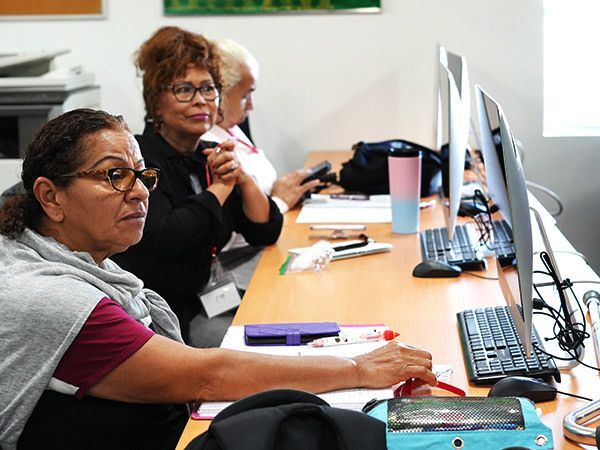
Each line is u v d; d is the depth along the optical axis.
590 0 4.42
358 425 1.28
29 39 4.43
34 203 1.64
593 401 1.45
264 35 4.40
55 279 1.55
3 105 3.67
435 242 2.60
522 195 1.50
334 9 4.35
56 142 1.60
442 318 2.01
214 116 2.71
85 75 4.00
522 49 4.34
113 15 4.38
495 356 1.70
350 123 4.46
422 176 3.35
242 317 2.06
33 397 1.51
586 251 4.50
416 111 4.42
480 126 2.28
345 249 2.60
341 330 1.90
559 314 1.75
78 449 1.57
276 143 4.51
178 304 2.62
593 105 4.49
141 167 1.69
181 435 1.59
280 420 1.25
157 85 2.62
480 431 1.31
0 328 1.51
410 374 1.62
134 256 2.52
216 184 2.62
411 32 4.36
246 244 3.21
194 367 1.56
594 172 4.43
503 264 1.85
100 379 1.53
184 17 4.39
